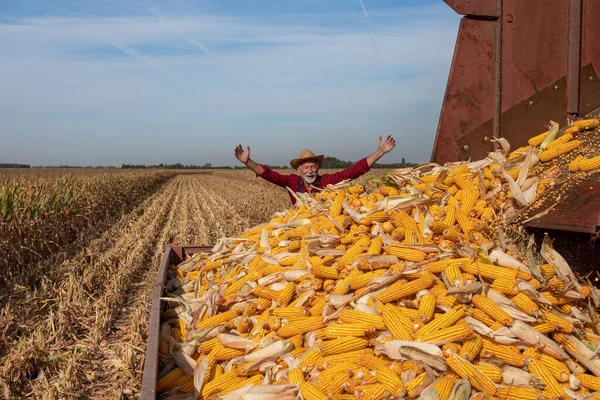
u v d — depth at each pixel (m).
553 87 5.45
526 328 3.35
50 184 15.10
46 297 7.61
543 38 5.43
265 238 5.69
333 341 3.55
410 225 4.48
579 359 3.45
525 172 4.67
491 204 4.66
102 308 7.27
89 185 19.28
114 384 5.06
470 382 3.09
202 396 3.56
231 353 3.91
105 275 9.09
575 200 4.17
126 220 18.02
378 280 3.84
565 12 5.44
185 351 4.00
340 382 3.26
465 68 5.41
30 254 10.39
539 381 3.21
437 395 2.89
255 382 3.56
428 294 3.62
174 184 50.50
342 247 4.54
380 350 3.34
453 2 5.32
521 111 5.43
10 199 10.32
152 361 3.14
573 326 3.55
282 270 4.62
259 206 21.39
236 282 4.74
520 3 5.38
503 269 3.64
